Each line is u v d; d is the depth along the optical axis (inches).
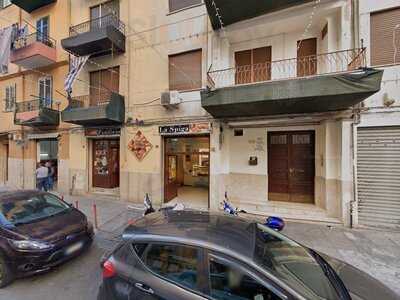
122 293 100.0
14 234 159.5
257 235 108.2
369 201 255.9
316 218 280.1
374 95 252.8
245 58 337.7
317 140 319.9
